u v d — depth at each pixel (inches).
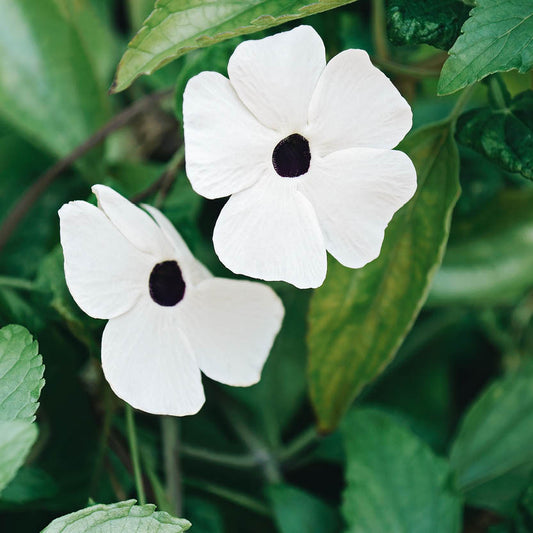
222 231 13.6
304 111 13.6
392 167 13.6
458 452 17.0
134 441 14.9
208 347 14.3
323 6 13.6
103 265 13.7
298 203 13.8
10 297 15.0
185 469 16.9
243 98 13.5
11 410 13.4
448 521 15.7
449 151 14.7
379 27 15.7
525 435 17.1
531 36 13.6
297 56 13.4
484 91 15.9
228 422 17.1
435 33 14.1
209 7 13.8
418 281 15.0
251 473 17.0
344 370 15.4
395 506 15.6
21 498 14.9
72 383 15.5
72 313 14.6
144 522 13.3
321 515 16.1
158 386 14.0
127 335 13.9
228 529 16.6
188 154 13.4
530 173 14.3
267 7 13.9
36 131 17.1
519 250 16.7
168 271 14.1
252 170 13.6
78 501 15.6
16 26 17.0
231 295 14.2
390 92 13.5
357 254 13.9
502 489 16.9
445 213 14.7
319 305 15.1
